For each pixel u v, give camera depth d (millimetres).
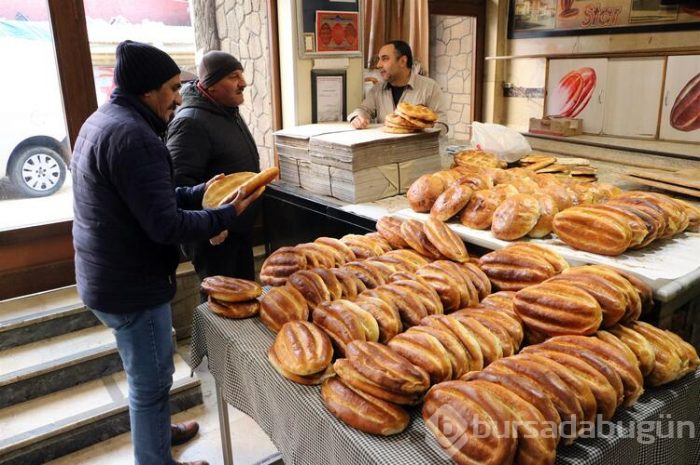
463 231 1719
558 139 4414
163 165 1477
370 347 1104
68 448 2230
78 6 2697
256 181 1646
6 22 2635
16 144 2828
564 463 952
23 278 2756
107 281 1564
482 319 1231
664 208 1558
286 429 1227
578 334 1146
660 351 1144
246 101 3590
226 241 2504
